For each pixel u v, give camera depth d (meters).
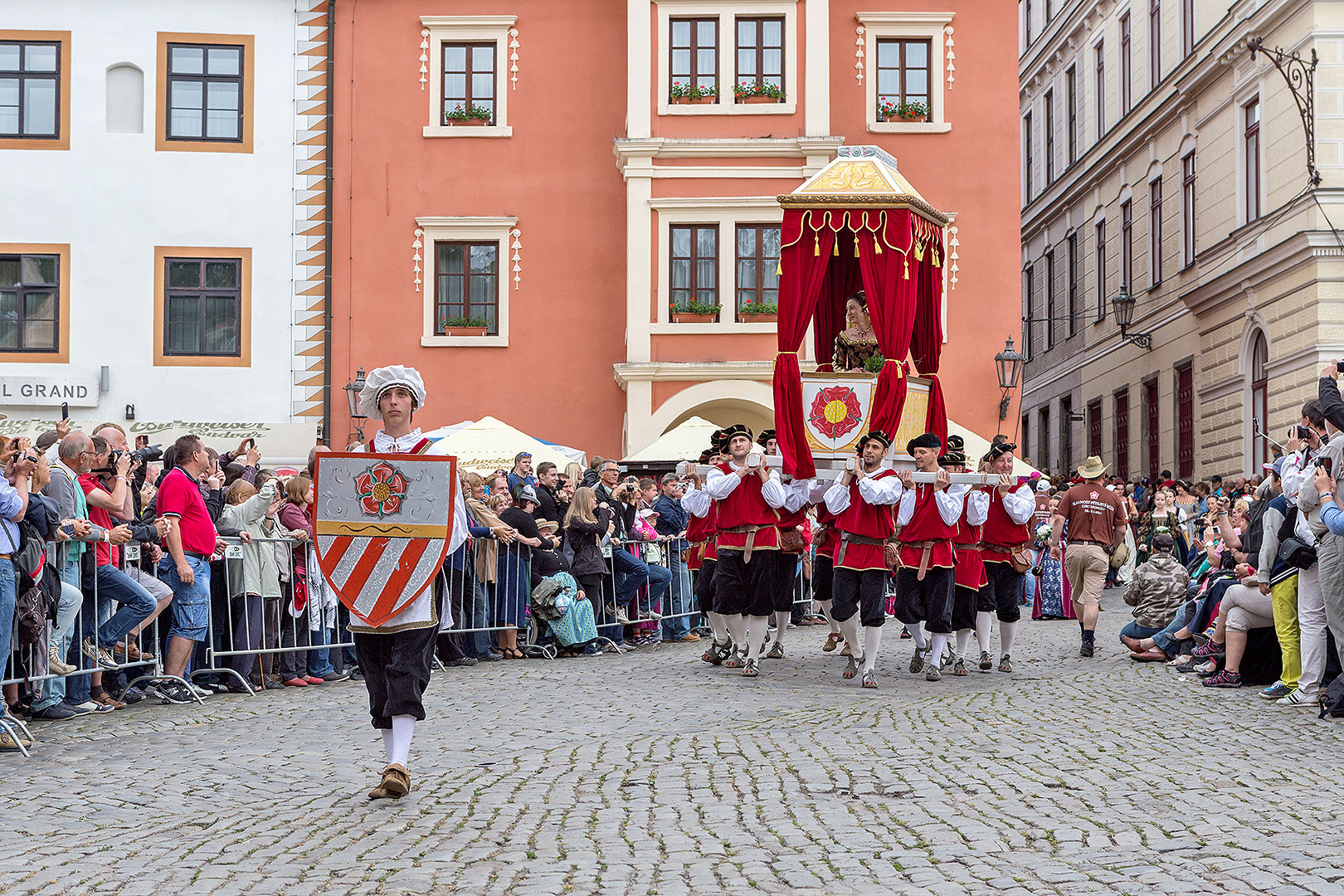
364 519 7.53
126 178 25.25
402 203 25.73
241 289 25.39
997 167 25.66
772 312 24.92
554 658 14.67
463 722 10.16
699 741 9.15
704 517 13.71
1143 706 10.63
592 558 15.09
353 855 6.15
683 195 25.08
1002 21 25.75
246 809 7.21
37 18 25.20
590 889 5.55
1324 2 23.98
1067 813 6.90
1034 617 20.28
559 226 25.84
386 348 25.58
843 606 12.20
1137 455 33.31
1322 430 10.14
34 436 24.83
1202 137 29.39
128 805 7.30
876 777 7.84
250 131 25.53
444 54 26.00
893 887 5.57
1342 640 9.95
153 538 10.95
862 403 13.13
